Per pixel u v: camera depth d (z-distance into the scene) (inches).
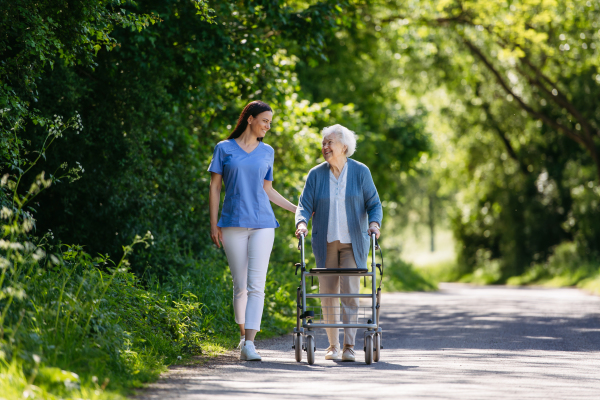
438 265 3324.3
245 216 518.3
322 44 958.4
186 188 901.8
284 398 358.0
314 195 526.3
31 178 713.0
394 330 789.2
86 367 375.9
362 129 1934.1
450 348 615.5
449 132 2810.0
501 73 2383.1
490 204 2901.1
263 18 919.0
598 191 2381.9
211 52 853.8
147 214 829.2
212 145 1045.8
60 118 575.8
